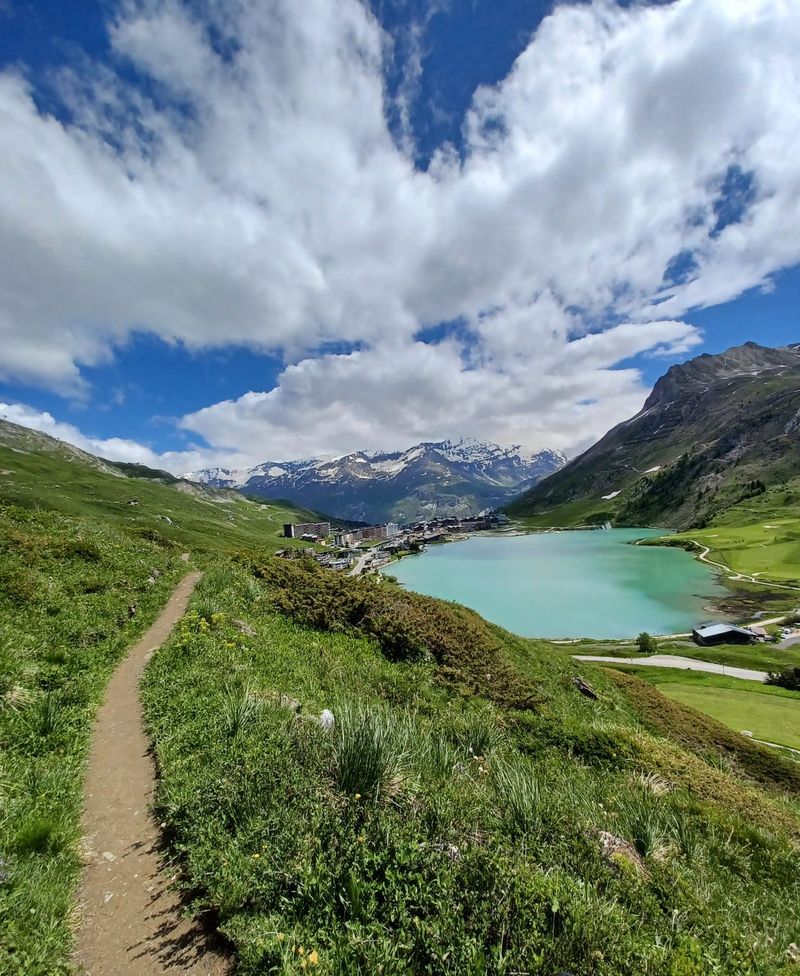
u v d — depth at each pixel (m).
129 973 5.36
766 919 6.96
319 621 26.70
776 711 45.53
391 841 6.14
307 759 8.41
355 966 4.67
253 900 5.89
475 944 4.71
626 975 4.60
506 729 16.69
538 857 6.49
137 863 7.27
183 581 32.53
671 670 66.06
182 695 13.27
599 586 133.12
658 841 8.38
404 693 18.39
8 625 15.76
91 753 10.73
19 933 5.48
